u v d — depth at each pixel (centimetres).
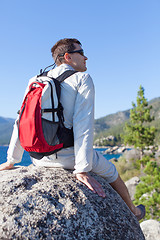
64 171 168
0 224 117
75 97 162
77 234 126
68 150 164
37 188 141
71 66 184
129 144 2188
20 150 185
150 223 353
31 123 139
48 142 145
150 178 995
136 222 169
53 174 160
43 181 150
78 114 158
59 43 184
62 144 156
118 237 140
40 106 142
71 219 129
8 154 185
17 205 125
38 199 132
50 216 126
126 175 2055
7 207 124
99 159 182
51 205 131
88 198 146
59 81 163
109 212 149
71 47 182
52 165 171
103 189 166
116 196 172
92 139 157
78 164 153
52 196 137
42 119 142
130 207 203
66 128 156
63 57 183
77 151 154
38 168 172
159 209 931
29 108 145
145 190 962
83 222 132
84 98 161
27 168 182
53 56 191
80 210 136
